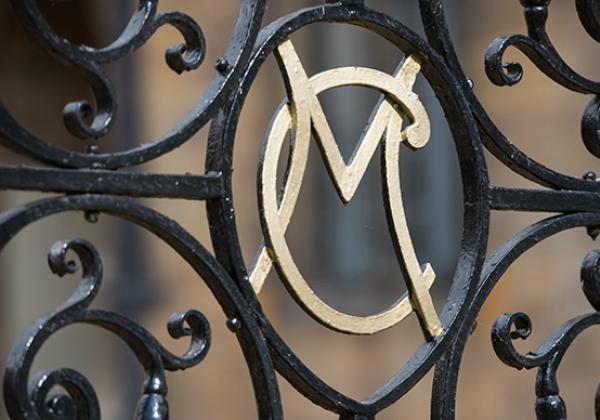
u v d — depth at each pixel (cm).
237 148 1005
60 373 188
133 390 955
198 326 208
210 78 959
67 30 876
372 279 1068
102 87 198
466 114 246
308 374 219
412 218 1059
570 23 923
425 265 235
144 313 927
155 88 954
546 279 948
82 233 991
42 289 1089
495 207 250
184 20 210
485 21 993
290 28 220
